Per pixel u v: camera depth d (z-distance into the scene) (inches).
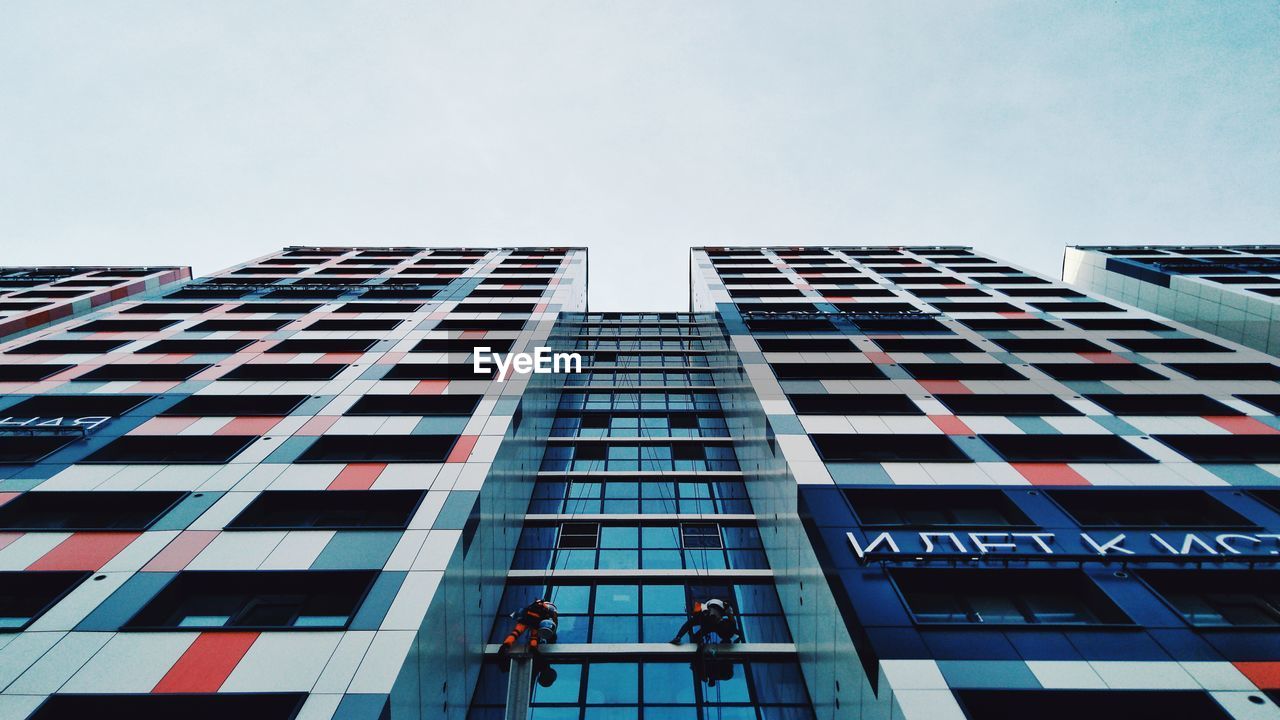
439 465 666.8
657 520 876.6
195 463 658.2
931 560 506.0
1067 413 810.8
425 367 965.2
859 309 1342.3
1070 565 502.3
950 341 1097.4
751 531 853.2
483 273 1681.8
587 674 606.2
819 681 538.6
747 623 684.7
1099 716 386.6
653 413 1244.5
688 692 588.7
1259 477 630.5
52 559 500.1
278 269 1672.0
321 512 611.8
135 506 601.3
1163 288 1528.1
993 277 1601.9
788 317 1258.0
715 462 1063.6
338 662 405.1
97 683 385.7
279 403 838.5
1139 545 522.9
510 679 533.3
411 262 1812.3
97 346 1046.4
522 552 807.7
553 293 1446.9
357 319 1206.9
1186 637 420.8
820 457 692.7
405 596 466.9
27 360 964.6
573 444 1112.2
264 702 380.8
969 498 621.6
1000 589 513.0
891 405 863.1
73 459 667.4
